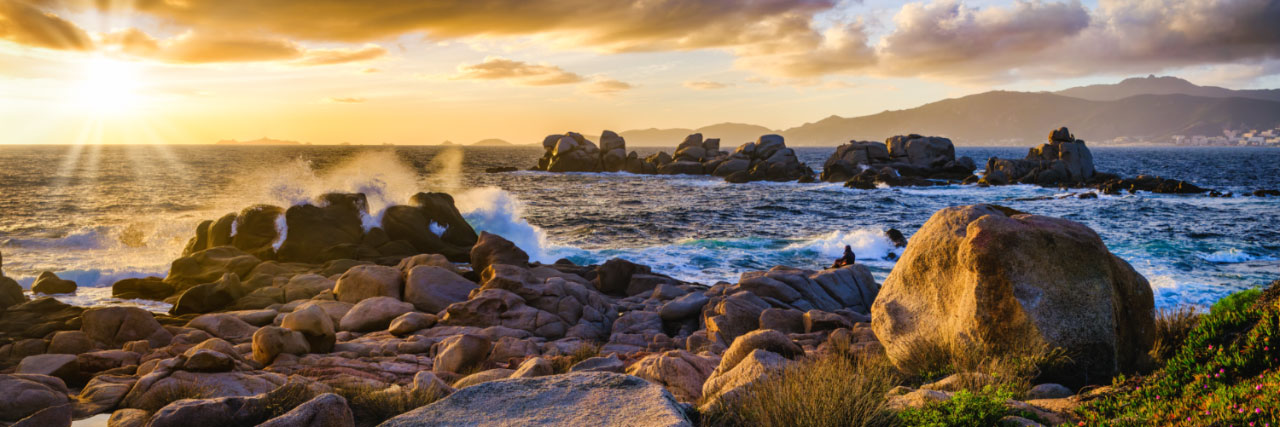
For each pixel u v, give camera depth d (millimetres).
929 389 6242
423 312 15094
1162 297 18188
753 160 96875
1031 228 7305
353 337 12953
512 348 11031
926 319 8055
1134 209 46562
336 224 25078
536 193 63906
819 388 5281
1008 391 5461
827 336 11789
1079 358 6863
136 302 17938
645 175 98500
